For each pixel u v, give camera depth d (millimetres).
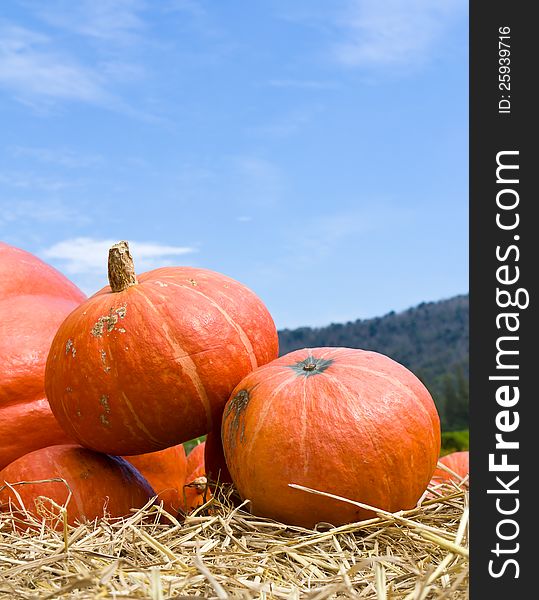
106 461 2949
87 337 2678
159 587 1722
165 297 2721
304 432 2346
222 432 2596
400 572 2053
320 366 2559
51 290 3631
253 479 2410
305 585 2008
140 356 2621
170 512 3303
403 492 2404
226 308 2787
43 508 2654
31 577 1986
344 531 2318
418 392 2523
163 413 2678
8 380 3166
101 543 2293
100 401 2660
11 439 3178
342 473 2328
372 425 2354
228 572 1990
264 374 2564
